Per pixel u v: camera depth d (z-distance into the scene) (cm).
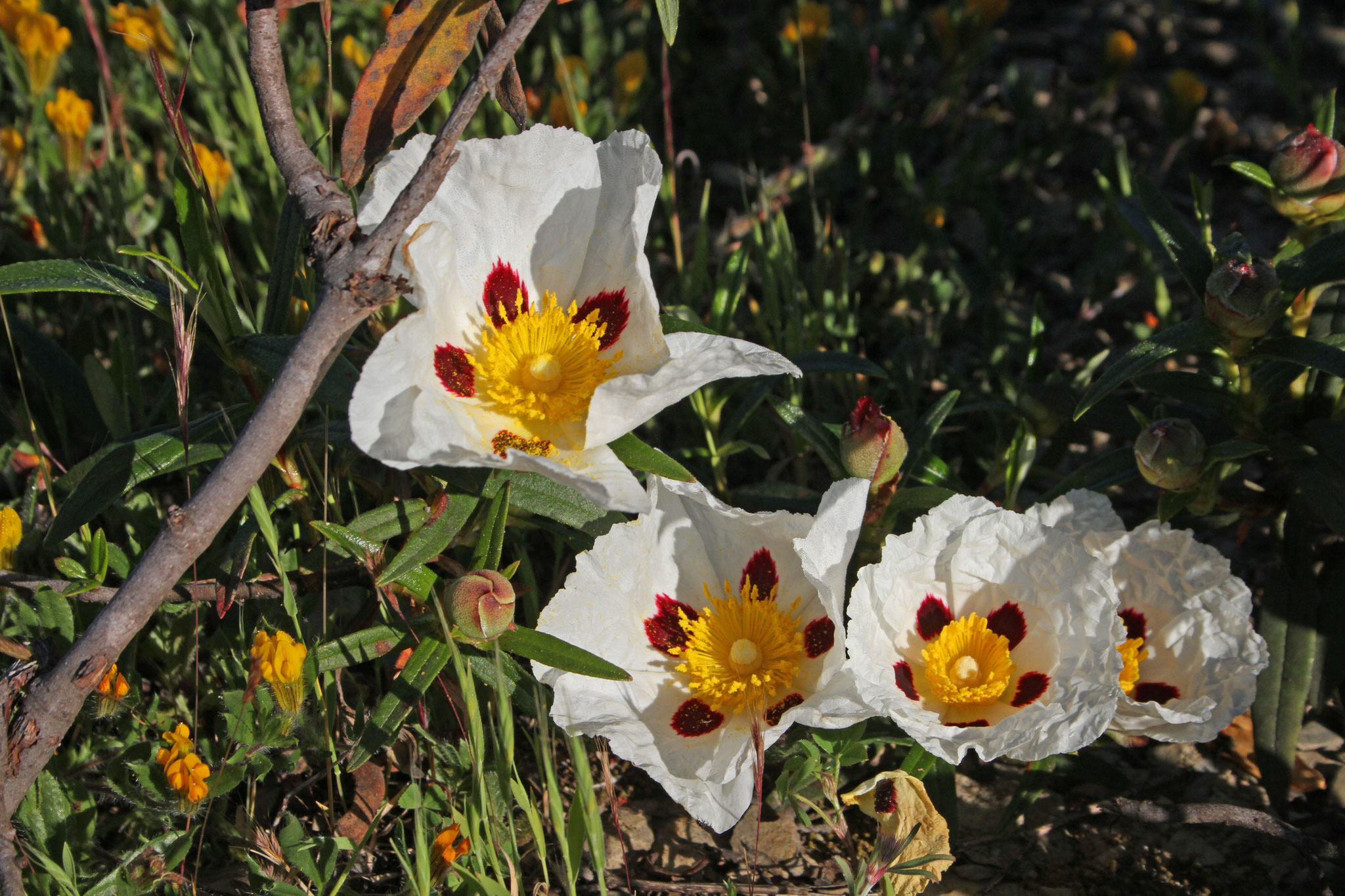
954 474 130
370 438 110
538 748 117
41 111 138
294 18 150
